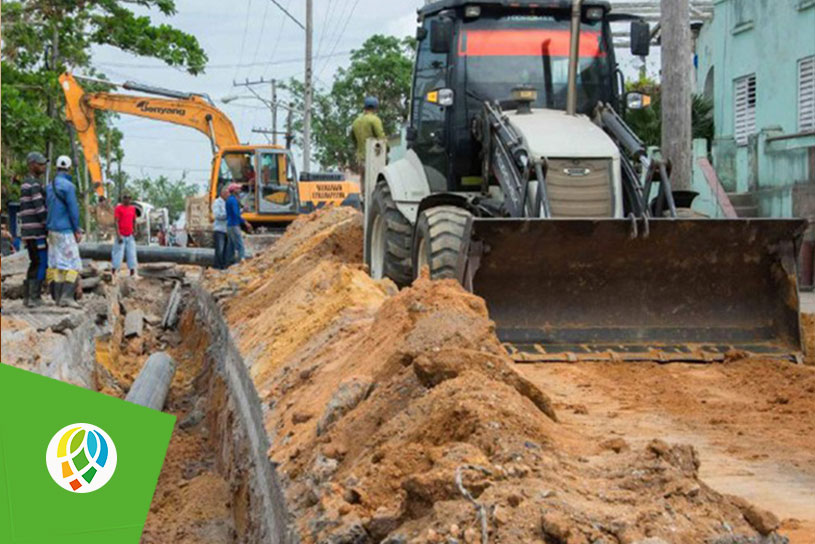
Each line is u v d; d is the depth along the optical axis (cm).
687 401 898
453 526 443
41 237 1673
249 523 916
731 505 465
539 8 1358
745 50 2653
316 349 1042
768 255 1107
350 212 2192
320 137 6594
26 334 1300
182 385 1848
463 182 1356
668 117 1464
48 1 3366
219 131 3441
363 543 514
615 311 1107
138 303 2628
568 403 887
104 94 3325
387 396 662
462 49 1345
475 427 545
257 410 988
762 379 984
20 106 2805
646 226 1070
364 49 6531
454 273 1177
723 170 2603
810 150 2162
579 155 1181
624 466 500
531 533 429
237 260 2608
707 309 1116
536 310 1101
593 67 1352
